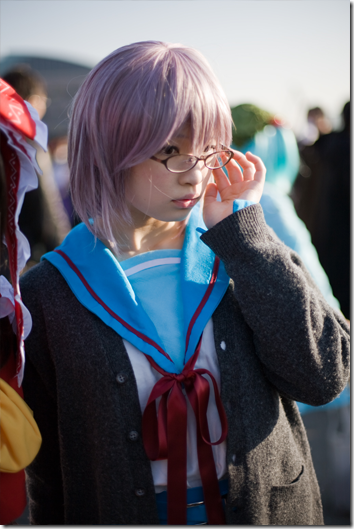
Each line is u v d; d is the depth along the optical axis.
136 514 1.12
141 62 1.08
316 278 2.02
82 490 1.20
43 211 2.76
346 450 2.42
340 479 2.42
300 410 2.18
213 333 1.19
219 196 1.43
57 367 1.18
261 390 1.20
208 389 1.13
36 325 1.21
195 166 1.10
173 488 1.11
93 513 1.20
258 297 1.12
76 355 1.16
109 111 1.09
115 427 1.13
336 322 1.19
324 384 1.14
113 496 1.13
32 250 2.79
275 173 2.76
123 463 1.12
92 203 1.21
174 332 1.19
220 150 1.16
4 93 1.04
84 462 1.20
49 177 2.91
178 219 1.16
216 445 1.18
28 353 1.22
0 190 1.06
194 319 1.18
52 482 1.30
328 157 3.96
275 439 1.21
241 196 1.25
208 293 1.21
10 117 1.00
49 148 5.33
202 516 1.17
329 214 3.97
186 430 1.12
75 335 1.17
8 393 1.11
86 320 1.17
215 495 1.14
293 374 1.12
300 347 1.11
